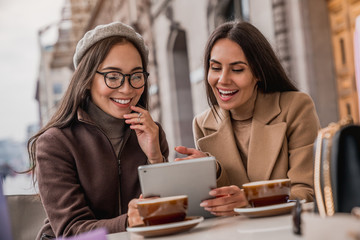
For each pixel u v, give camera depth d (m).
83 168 1.58
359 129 0.91
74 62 1.73
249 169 1.73
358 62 1.43
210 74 1.74
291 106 1.75
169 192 1.24
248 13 6.00
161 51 10.05
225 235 1.00
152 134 1.67
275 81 1.79
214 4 7.18
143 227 1.07
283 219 1.10
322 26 5.18
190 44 8.51
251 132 1.76
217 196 1.33
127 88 1.63
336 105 5.15
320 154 0.96
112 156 1.64
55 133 1.60
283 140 1.71
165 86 9.95
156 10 10.06
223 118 1.83
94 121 1.72
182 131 9.73
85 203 1.52
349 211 0.89
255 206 1.19
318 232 0.74
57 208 1.48
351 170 0.89
